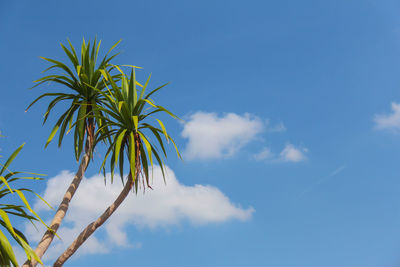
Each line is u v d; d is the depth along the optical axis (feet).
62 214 35.40
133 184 33.55
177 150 34.12
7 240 26.71
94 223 33.42
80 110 38.24
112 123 34.71
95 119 38.86
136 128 33.35
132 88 34.63
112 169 35.73
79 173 37.73
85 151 37.99
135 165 33.30
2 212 27.50
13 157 29.73
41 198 29.17
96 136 37.83
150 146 32.94
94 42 39.11
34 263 31.99
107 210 33.63
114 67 40.40
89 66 39.11
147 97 35.22
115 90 34.60
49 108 38.88
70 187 36.99
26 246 28.55
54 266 32.50
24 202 27.27
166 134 32.65
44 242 33.32
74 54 38.88
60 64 38.45
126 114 33.81
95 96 39.45
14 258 26.30
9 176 29.32
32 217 29.19
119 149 32.04
